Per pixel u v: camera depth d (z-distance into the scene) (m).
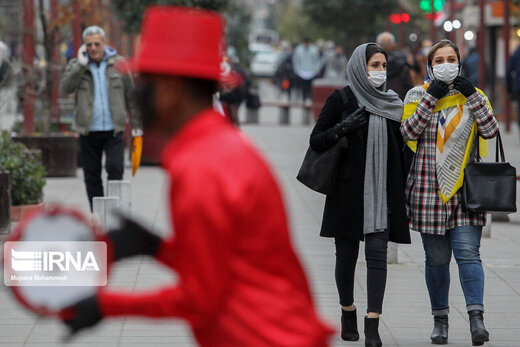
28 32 43.22
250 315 7.41
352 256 16.72
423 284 21.52
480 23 62.97
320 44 133.25
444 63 16.38
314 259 24.02
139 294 7.38
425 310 19.27
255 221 7.35
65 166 40.00
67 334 7.48
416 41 85.69
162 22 7.55
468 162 16.75
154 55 7.53
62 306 7.37
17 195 29.95
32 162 31.64
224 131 7.59
